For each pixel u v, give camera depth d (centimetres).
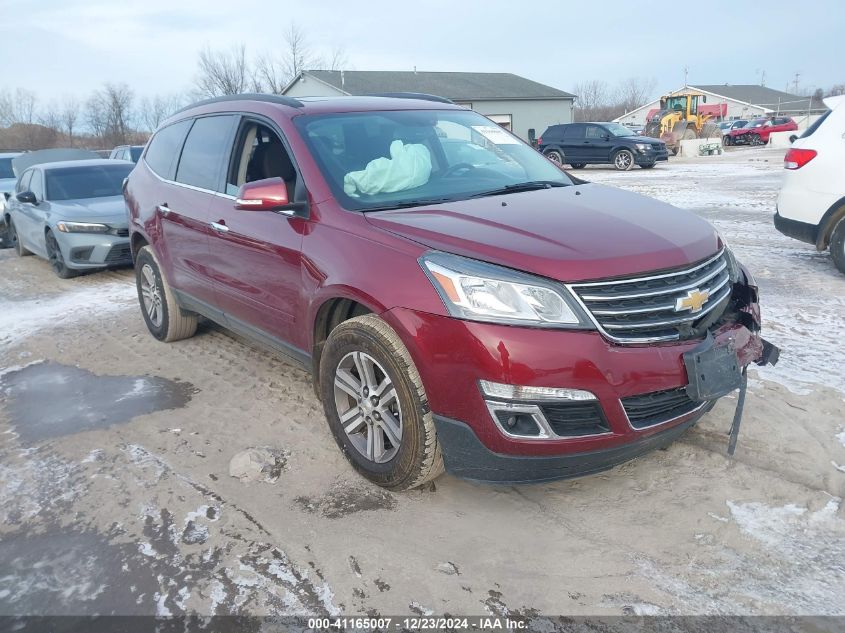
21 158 1359
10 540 300
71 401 453
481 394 269
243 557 280
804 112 6550
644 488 315
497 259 275
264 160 409
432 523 297
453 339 272
